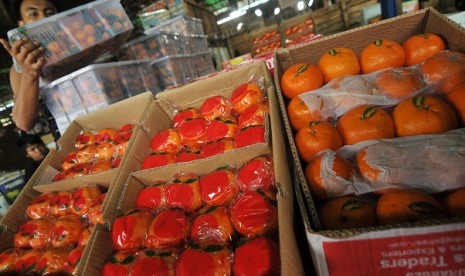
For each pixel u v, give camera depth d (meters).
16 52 1.38
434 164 0.61
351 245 0.46
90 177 1.08
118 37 1.93
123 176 0.95
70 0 2.63
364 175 0.67
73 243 0.94
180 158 1.00
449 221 0.41
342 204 0.62
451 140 0.63
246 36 7.24
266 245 0.64
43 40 1.47
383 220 0.57
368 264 0.47
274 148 0.78
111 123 1.44
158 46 2.91
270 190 0.80
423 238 0.43
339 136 0.81
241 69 1.20
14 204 1.11
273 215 0.72
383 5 3.72
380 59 0.96
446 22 0.92
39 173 1.23
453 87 0.78
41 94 1.67
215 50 6.07
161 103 1.30
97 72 1.67
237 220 0.72
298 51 1.15
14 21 2.35
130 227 0.77
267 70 1.16
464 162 0.59
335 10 5.86
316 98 0.90
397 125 0.76
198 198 0.85
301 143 0.81
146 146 1.13
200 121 1.08
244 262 0.62
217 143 0.96
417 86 0.82
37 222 1.01
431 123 0.69
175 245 0.74
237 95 1.11
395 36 1.09
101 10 1.71
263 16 7.71
